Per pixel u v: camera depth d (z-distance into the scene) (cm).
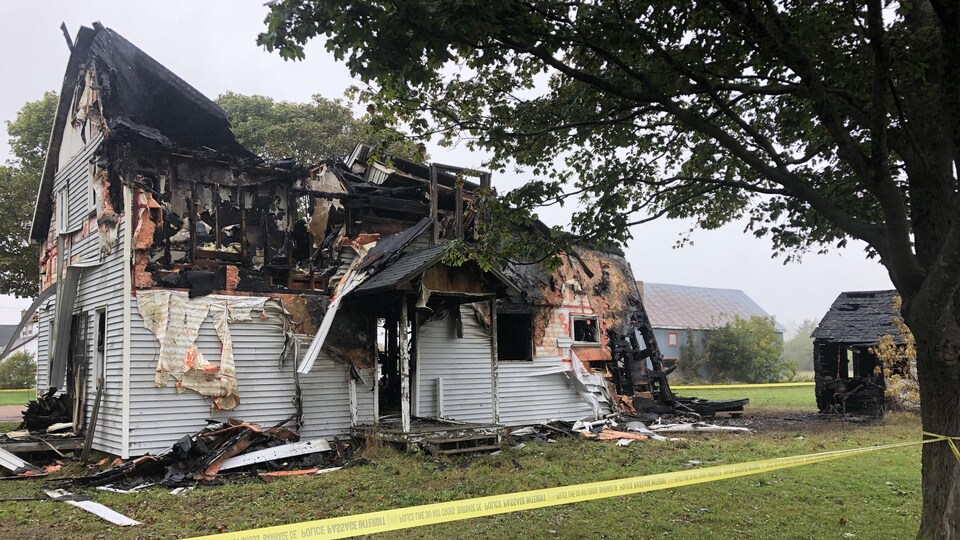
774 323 4788
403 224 1497
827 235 809
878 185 536
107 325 1223
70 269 1377
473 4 552
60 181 1577
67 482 1010
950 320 525
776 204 829
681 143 850
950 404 546
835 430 1611
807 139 782
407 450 1178
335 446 1234
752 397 2931
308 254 1397
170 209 1224
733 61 681
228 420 1197
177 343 1176
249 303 1256
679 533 702
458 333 1505
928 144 569
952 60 461
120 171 1187
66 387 1438
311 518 776
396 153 1462
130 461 1088
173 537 710
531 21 621
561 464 1120
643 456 1195
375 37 563
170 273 1195
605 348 1858
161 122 1380
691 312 5275
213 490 952
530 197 771
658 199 847
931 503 561
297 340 1288
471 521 762
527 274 1689
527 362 1634
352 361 1343
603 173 838
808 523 742
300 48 580
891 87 571
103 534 732
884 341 2025
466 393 1508
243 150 1443
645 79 659
